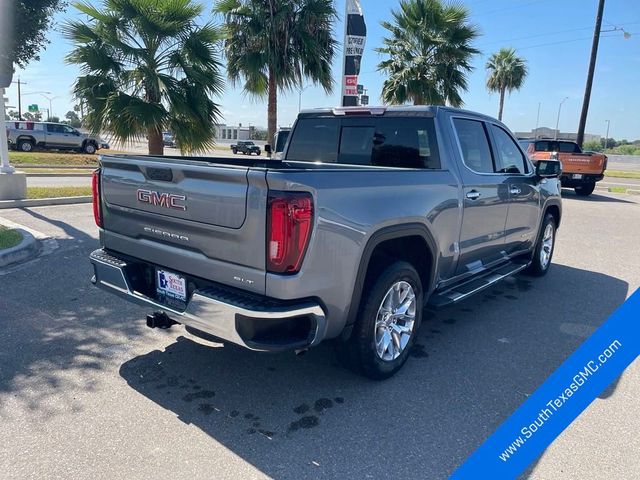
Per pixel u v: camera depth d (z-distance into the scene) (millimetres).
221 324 2912
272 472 2646
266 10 15016
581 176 16422
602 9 21328
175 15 11242
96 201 3867
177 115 11484
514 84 42000
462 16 17797
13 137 27781
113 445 2824
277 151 11117
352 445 2893
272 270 2791
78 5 11008
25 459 2686
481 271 4910
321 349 4172
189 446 2840
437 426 3104
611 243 8906
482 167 4820
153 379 3586
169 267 3350
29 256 6520
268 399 3371
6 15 7340
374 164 4684
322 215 2902
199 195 3031
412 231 3635
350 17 10055
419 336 4539
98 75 11250
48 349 3990
